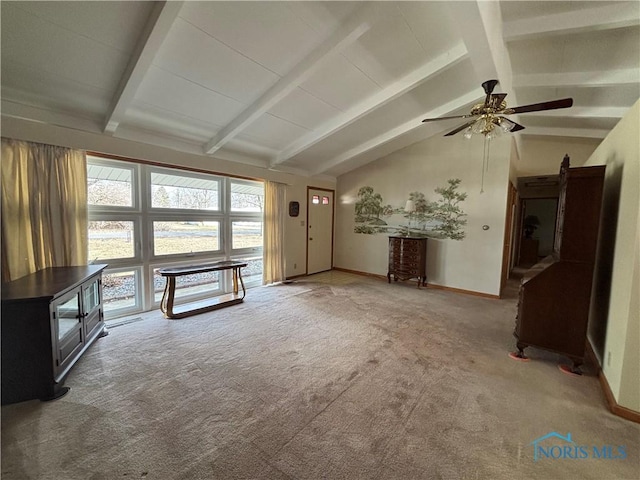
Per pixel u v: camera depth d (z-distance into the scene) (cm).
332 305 404
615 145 244
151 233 367
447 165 500
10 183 247
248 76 278
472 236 475
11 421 168
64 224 282
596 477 136
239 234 484
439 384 213
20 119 253
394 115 418
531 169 551
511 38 259
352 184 643
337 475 135
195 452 148
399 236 551
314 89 326
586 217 228
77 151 290
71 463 140
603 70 295
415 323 337
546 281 242
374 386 209
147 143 345
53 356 191
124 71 243
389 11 209
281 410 182
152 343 275
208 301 398
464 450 152
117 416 174
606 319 231
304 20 223
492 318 357
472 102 380
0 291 183
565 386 213
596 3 218
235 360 245
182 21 209
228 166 439
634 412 176
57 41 207
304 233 600
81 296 237
